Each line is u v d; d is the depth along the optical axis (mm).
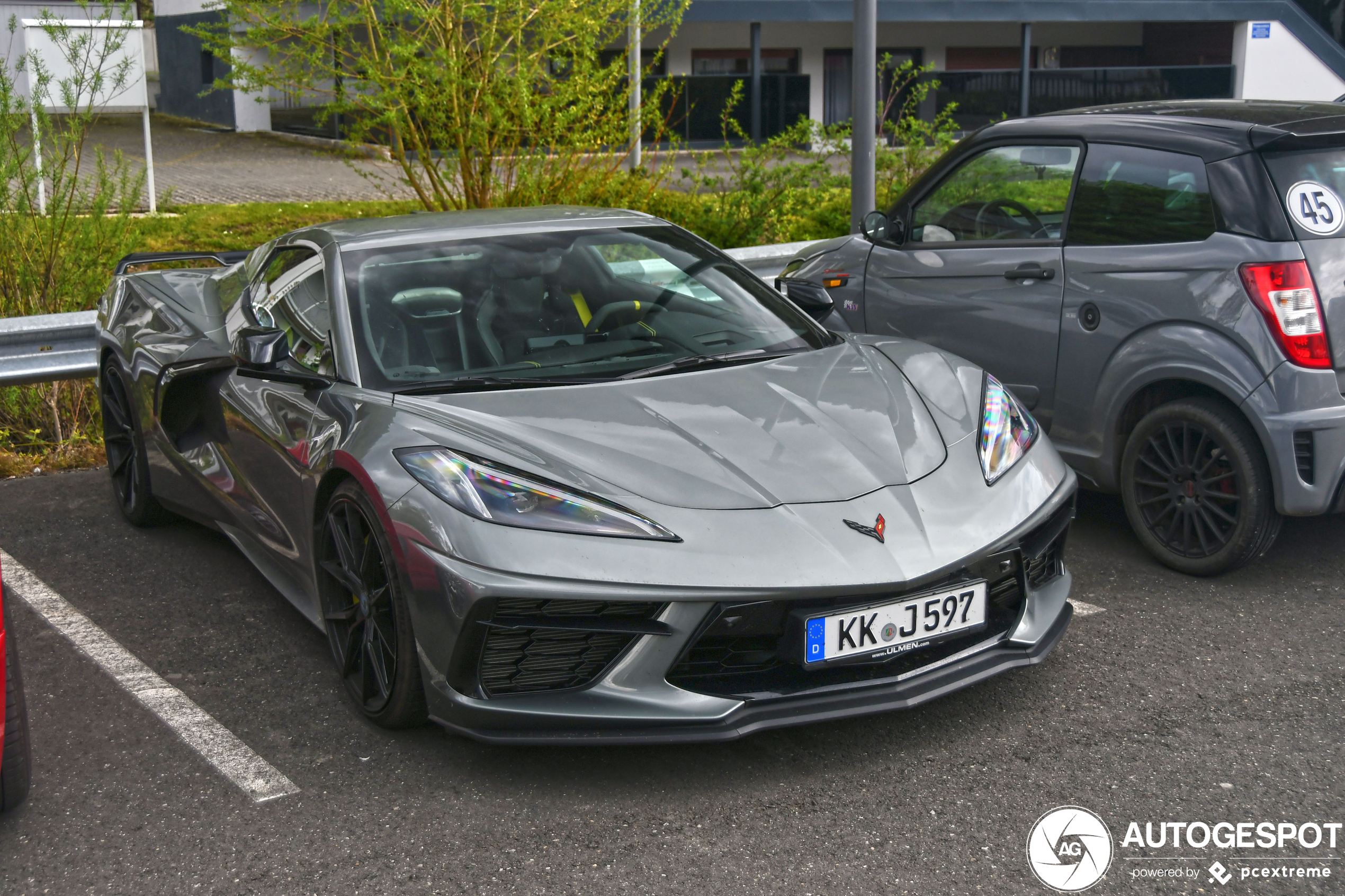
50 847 2762
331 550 3428
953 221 5113
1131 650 3676
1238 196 4047
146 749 3203
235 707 3436
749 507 2947
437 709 2973
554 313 3764
